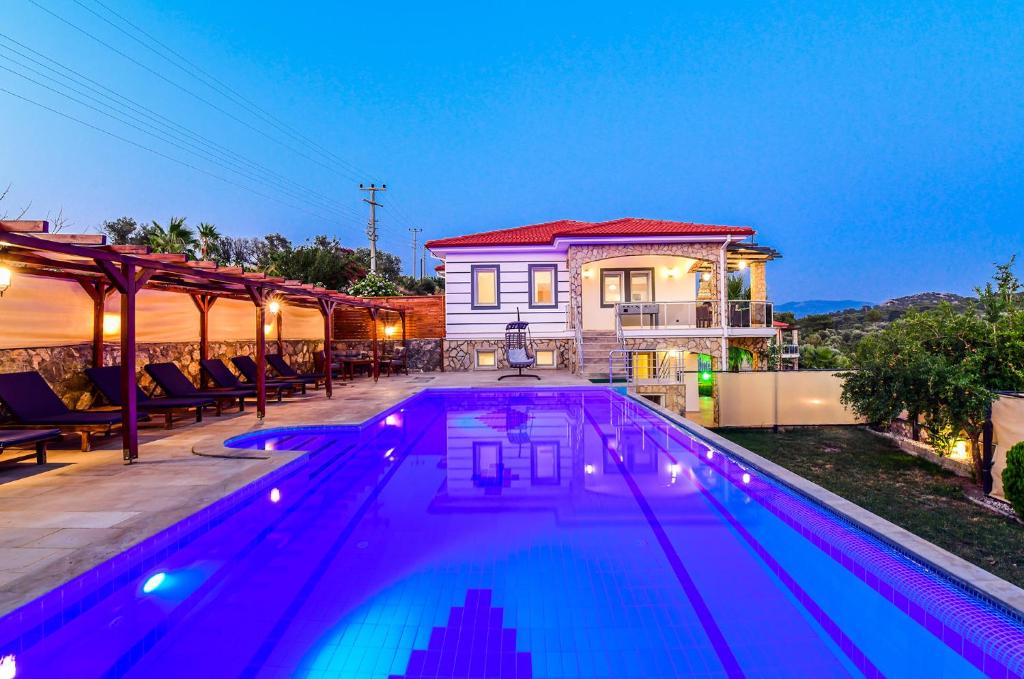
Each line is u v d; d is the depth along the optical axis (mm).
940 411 8727
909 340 9477
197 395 8055
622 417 9125
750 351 15352
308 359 15805
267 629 2666
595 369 14383
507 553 3562
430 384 12328
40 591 2436
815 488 3877
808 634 2664
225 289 9297
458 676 2301
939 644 2576
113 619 2746
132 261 5387
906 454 10289
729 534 3916
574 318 15227
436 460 6242
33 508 3822
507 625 2682
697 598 2973
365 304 13609
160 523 3334
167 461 5367
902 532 3023
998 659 2359
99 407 7227
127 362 5320
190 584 3145
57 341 7199
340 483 5309
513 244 16469
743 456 5051
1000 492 7902
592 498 4789
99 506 3871
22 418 5621
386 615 2777
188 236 21156
